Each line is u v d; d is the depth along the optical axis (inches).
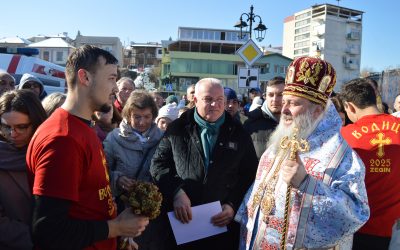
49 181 67.4
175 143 123.0
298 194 83.4
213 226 114.6
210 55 1951.3
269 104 157.0
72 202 70.1
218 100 119.1
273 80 157.9
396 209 111.9
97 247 79.7
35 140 72.3
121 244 90.1
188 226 113.0
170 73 1900.8
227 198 120.2
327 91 90.7
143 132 145.0
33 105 91.0
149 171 138.5
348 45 3061.0
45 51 2059.5
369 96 121.7
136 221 80.5
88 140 75.1
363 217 80.3
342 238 80.7
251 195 100.7
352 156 85.4
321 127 89.2
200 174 118.4
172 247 119.6
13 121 88.2
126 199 84.2
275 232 87.7
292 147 82.4
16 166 89.4
